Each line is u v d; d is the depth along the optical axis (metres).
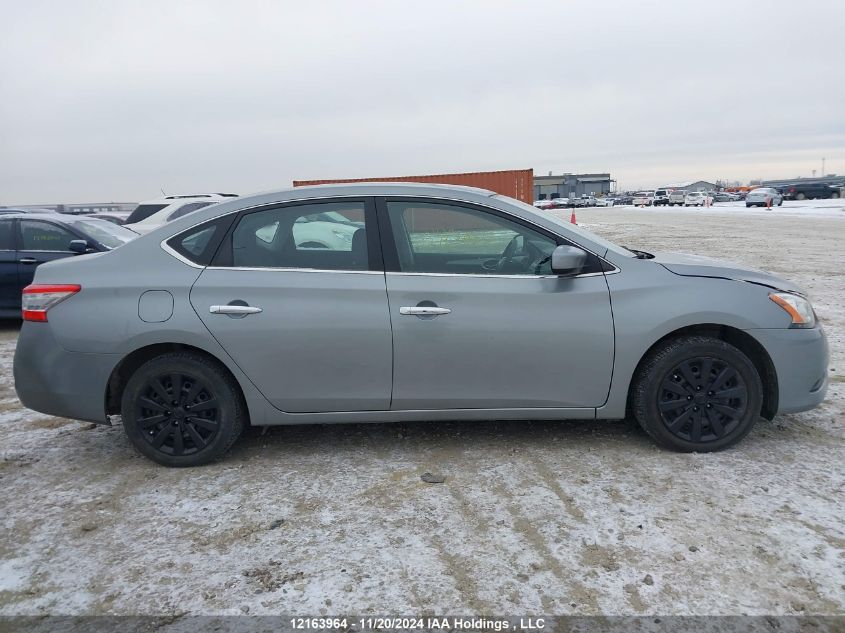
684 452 3.81
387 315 3.62
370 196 3.82
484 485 3.49
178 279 3.66
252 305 3.61
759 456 3.76
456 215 3.77
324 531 3.07
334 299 3.63
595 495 3.34
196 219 3.80
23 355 3.74
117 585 2.69
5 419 4.82
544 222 3.79
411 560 2.81
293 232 3.76
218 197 12.80
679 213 43.31
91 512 3.31
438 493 3.41
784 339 3.69
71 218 8.67
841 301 8.68
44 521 3.23
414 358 3.65
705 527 3.00
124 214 15.66
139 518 3.23
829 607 2.45
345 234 3.74
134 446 3.90
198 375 3.67
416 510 3.24
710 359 3.70
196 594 2.62
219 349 3.61
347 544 2.95
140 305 3.62
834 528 2.97
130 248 3.79
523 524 3.08
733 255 14.05
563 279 3.67
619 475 3.56
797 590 2.55
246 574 2.74
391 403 3.74
